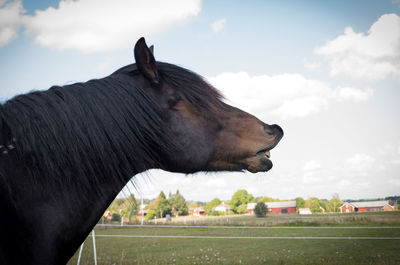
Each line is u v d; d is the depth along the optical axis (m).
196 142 1.32
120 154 1.22
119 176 1.27
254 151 1.40
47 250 1.08
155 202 48.28
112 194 1.28
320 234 16.12
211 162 1.41
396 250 9.23
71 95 1.23
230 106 1.49
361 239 12.80
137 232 17.86
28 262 1.05
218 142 1.38
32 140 1.11
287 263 7.33
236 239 13.99
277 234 16.97
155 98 1.30
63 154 1.15
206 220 32.59
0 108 1.15
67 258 1.19
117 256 8.25
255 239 13.97
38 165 1.11
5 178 1.06
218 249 10.53
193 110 1.34
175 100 1.33
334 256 8.29
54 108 1.19
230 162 1.42
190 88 1.36
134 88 1.30
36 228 1.07
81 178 1.17
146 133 1.26
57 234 1.11
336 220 23.83
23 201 1.07
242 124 1.42
